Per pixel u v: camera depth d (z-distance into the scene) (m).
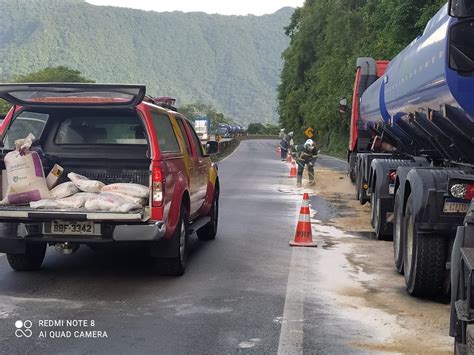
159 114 8.23
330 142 69.69
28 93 7.66
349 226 13.19
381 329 6.04
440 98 7.27
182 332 5.88
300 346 5.51
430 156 10.98
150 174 7.33
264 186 22.70
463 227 4.80
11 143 8.77
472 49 5.96
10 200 7.53
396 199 8.87
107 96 7.59
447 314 6.59
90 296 7.16
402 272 8.48
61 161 8.36
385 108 13.21
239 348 5.45
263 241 11.05
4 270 8.48
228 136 84.12
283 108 97.50
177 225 7.89
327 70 68.19
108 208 7.24
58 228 7.31
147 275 8.25
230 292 7.39
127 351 5.36
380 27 44.81
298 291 7.47
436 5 30.39
